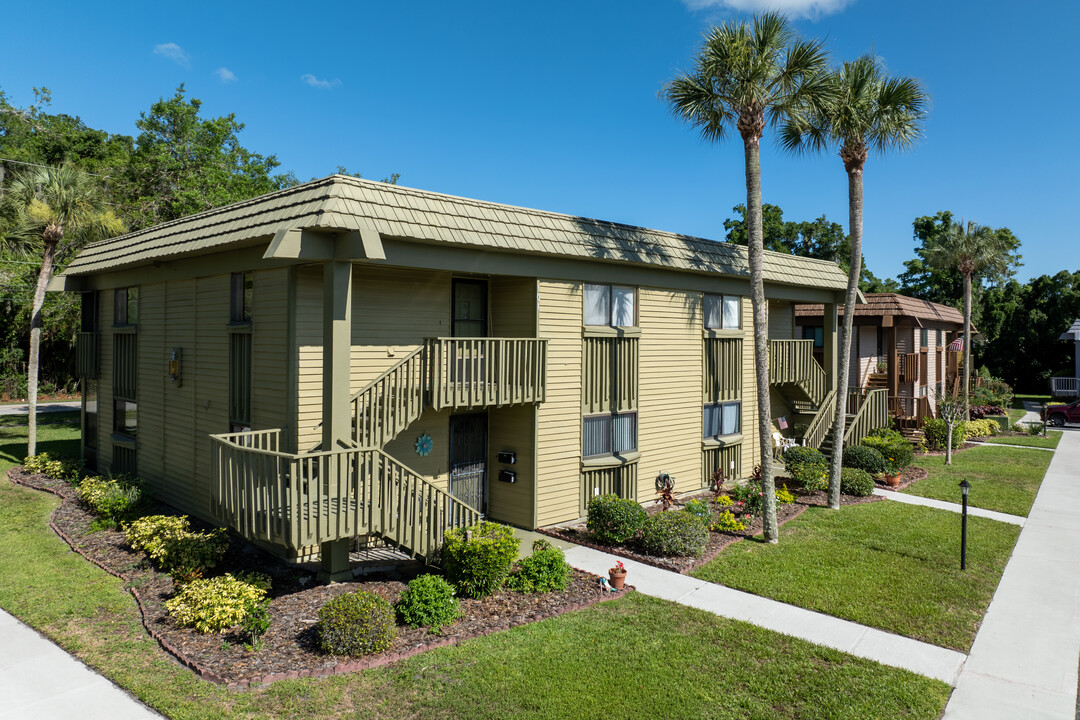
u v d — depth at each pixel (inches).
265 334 433.7
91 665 287.4
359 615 295.3
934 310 1136.2
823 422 789.9
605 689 271.6
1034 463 831.7
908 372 992.2
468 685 271.3
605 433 557.0
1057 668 300.5
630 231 572.4
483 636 318.7
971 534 504.4
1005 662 305.6
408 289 461.7
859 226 579.2
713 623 341.7
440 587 336.5
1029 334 1879.9
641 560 442.9
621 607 361.4
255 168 1611.7
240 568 406.0
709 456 664.4
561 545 474.6
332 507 364.5
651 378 595.5
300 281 408.2
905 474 746.2
